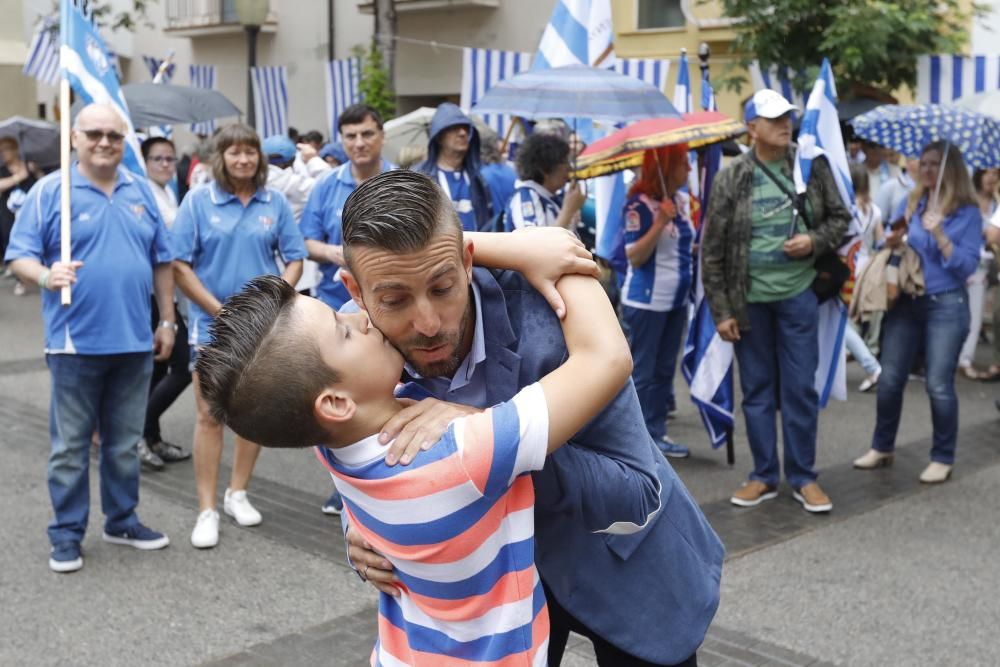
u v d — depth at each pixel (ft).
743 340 17.61
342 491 5.54
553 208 18.26
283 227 17.06
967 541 16.16
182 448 20.99
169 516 17.33
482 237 5.67
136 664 12.04
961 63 31.22
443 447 5.15
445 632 5.54
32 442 21.85
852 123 21.24
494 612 5.46
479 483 5.12
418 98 56.80
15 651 12.33
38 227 14.46
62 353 14.53
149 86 28.17
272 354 4.99
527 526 5.50
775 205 16.92
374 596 14.08
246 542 16.10
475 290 5.65
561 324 5.60
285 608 13.66
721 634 12.78
